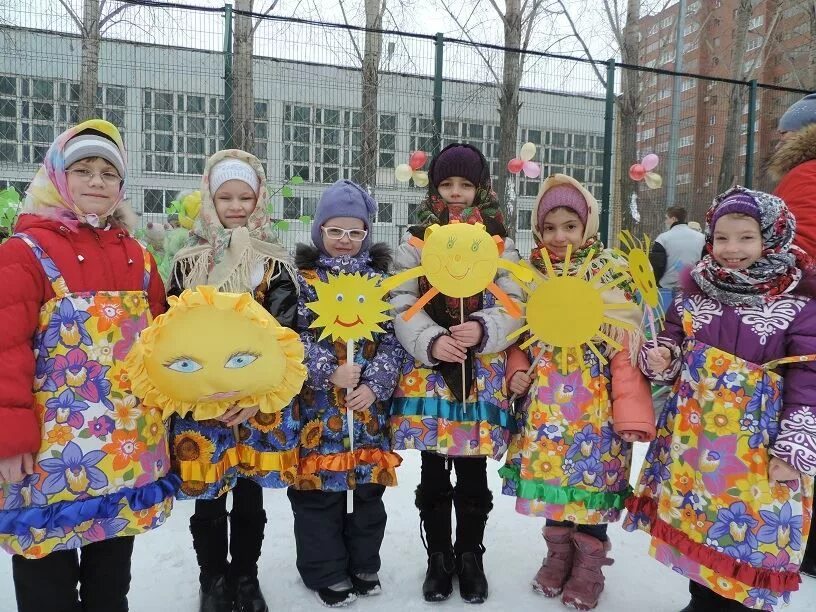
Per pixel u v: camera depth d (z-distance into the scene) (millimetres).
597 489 1899
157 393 1531
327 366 1896
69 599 1503
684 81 11195
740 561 1638
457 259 1870
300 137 6332
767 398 1660
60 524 1403
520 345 2039
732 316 1723
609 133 6492
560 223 2068
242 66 5891
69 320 1465
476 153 2217
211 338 1500
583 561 2029
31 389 1398
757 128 9711
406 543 2473
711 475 1690
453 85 6656
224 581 1903
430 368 2018
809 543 2250
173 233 3447
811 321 1629
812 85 13914
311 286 1980
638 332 1907
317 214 2113
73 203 1544
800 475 1653
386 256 2143
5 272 1400
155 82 5977
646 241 1904
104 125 1617
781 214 1657
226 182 1896
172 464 1771
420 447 1969
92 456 1452
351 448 1937
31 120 5996
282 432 1850
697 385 1753
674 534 1750
